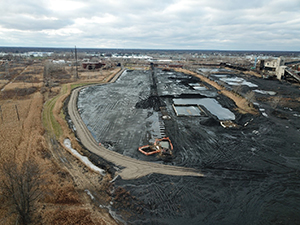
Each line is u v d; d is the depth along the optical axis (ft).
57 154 95.61
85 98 193.67
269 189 74.64
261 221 60.90
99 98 193.98
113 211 64.34
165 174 82.17
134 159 92.53
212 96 205.77
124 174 81.71
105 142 109.09
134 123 134.82
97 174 82.28
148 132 120.98
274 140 111.04
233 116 150.41
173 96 201.57
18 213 57.98
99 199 69.05
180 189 73.97
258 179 79.97
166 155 95.50
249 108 162.81
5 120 131.64
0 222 56.95
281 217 62.39
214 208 65.77
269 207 66.23
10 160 86.17
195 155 96.17
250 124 132.36
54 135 114.83
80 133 119.44
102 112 155.84
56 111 152.66
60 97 188.34
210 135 117.19
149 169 85.30
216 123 133.18
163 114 151.02
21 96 187.42
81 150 100.12
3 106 158.51
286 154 97.81
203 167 87.10
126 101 184.75
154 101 183.21
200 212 64.13
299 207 66.49
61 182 75.36
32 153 93.56
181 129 125.18
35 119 134.72
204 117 146.41
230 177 80.89
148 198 69.51
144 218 61.87
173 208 65.57
